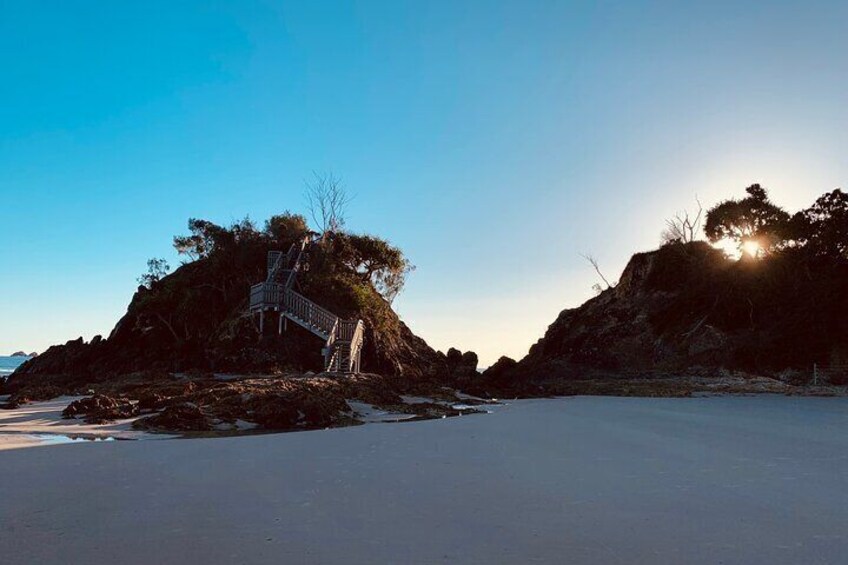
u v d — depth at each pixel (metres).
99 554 5.05
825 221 45.84
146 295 41.06
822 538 5.60
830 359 37.25
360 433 13.62
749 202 50.03
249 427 14.74
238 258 41.53
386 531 5.78
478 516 6.36
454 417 18.66
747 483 8.14
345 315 38.94
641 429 14.87
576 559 4.98
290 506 6.76
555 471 8.99
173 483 7.95
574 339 53.91
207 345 35.88
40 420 15.37
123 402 17.23
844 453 11.05
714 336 44.00
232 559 4.95
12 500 6.96
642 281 55.16
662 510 6.64
